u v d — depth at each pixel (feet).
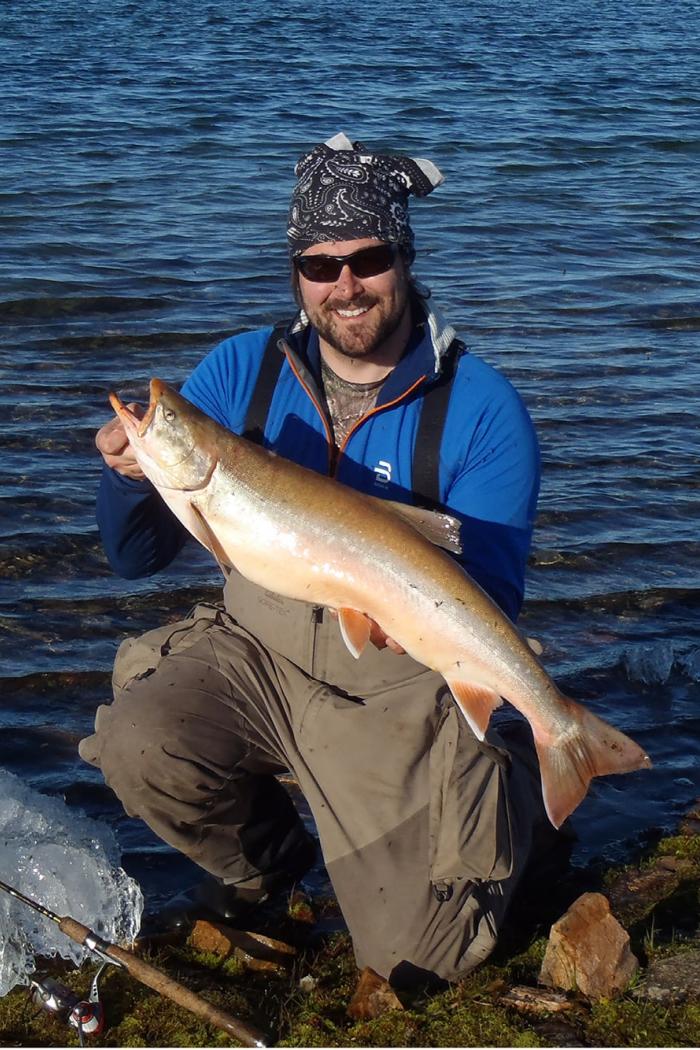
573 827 8.34
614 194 31.14
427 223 27.17
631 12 91.66
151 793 7.01
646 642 10.78
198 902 7.60
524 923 7.39
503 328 19.67
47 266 22.27
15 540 12.08
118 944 7.11
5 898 7.00
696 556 12.30
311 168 7.08
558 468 14.20
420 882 6.88
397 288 7.02
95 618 10.94
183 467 6.47
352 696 7.14
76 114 39.01
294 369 7.23
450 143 37.35
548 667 10.37
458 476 7.16
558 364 17.93
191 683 7.14
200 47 59.21
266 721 7.25
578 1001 6.56
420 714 7.00
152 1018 6.52
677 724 9.62
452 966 6.84
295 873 7.82
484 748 6.95
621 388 16.98
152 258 23.12
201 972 6.98
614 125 41.34
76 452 14.20
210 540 6.61
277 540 6.52
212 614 7.55
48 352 17.93
